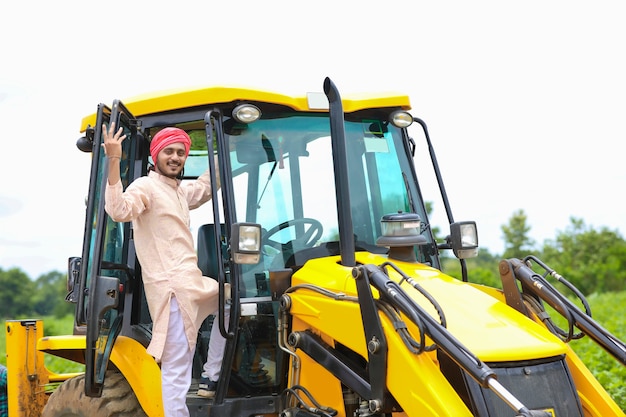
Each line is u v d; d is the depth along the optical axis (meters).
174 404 5.06
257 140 5.32
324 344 4.72
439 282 4.76
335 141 4.95
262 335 5.10
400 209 5.61
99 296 4.98
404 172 5.71
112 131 4.93
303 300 4.80
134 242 5.35
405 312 4.14
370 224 5.48
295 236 5.27
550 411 4.19
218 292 4.98
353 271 4.41
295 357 4.86
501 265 5.14
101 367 5.10
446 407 3.96
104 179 5.10
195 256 5.27
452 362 4.19
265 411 5.00
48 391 6.77
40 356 6.77
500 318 4.52
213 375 5.19
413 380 4.11
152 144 5.30
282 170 5.34
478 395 4.06
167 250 5.18
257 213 5.23
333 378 4.72
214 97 5.24
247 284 5.11
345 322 4.51
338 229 5.04
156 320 5.12
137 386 5.27
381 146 5.68
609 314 17.39
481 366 3.85
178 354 5.10
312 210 5.35
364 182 5.52
